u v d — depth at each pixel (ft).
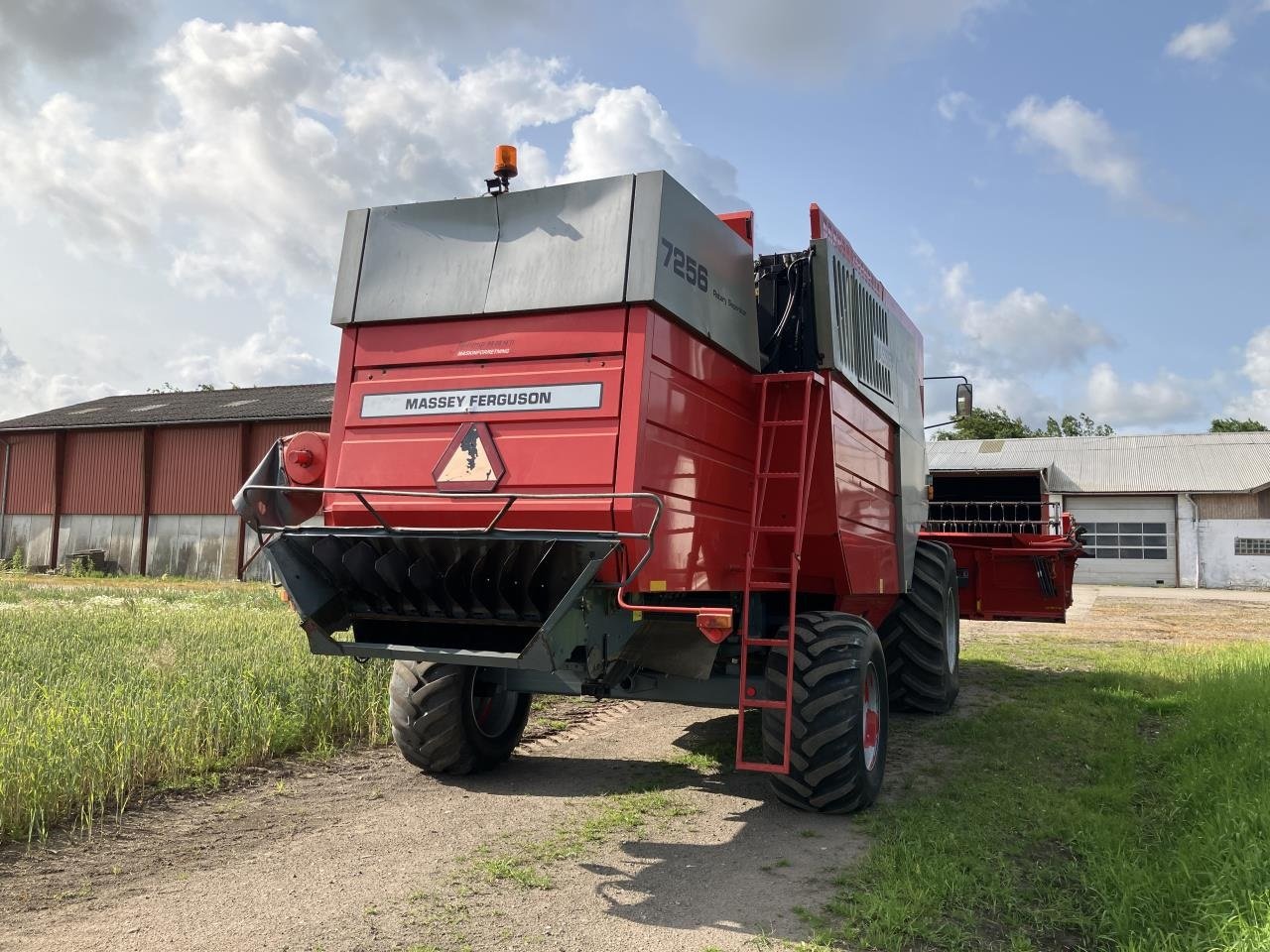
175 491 103.96
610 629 15.53
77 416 117.39
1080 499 123.03
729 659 18.81
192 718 20.51
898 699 27.04
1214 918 10.96
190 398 124.98
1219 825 13.94
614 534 13.92
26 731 18.07
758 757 21.79
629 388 14.49
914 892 12.82
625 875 14.06
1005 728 24.21
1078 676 32.65
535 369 15.31
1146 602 82.79
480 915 12.41
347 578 16.72
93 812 16.53
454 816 16.98
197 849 14.92
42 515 111.45
